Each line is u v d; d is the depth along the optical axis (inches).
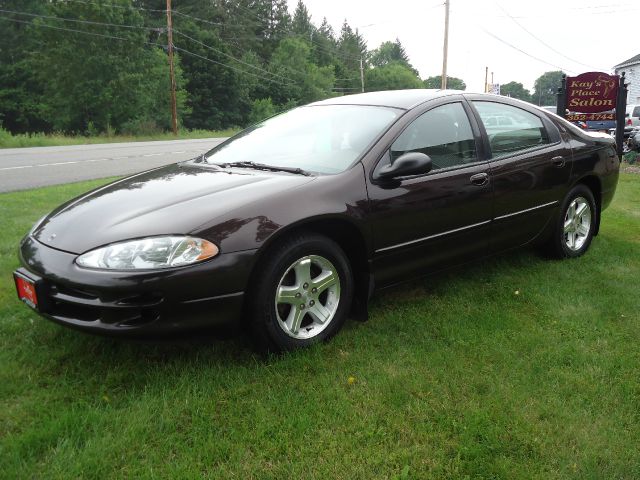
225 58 2258.9
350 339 123.4
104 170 457.7
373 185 123.5
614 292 153.5
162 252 98.6
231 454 85.1
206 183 121.3
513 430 91.6
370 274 126.0
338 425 92.6
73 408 94.9
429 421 94.0
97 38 1658.5
